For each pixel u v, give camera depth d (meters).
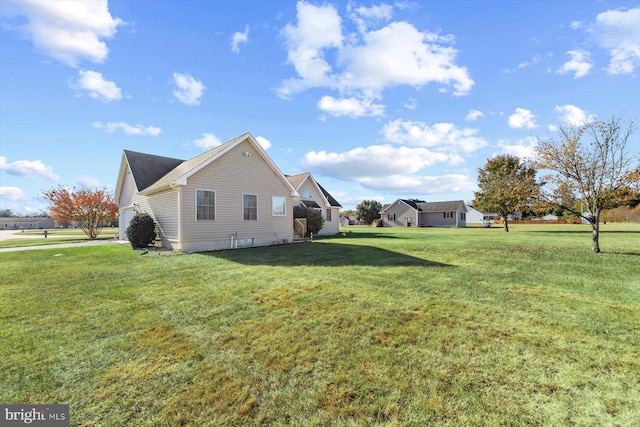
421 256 9.46
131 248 12.84
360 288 5.50
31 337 3.50
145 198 15.09
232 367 2.77
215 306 4.58
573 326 3.65
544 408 2.14
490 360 2.83
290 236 15.30
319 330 3.60
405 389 2.38
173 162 18.77
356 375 2.60
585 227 32.34
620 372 2.61
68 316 4.21
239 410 2.17
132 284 6.04
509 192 12.84
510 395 2.29
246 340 3.36
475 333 3.46
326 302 4.68
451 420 2.03
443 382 2.47
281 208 14.93
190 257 9.70
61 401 2.31
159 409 2.20
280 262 8.51
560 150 10.28
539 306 4.42
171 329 3.72
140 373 2.69
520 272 6.86
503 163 24.77
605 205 10.09
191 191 11.64
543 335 3.39
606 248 11.10
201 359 2.94
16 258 10.05
